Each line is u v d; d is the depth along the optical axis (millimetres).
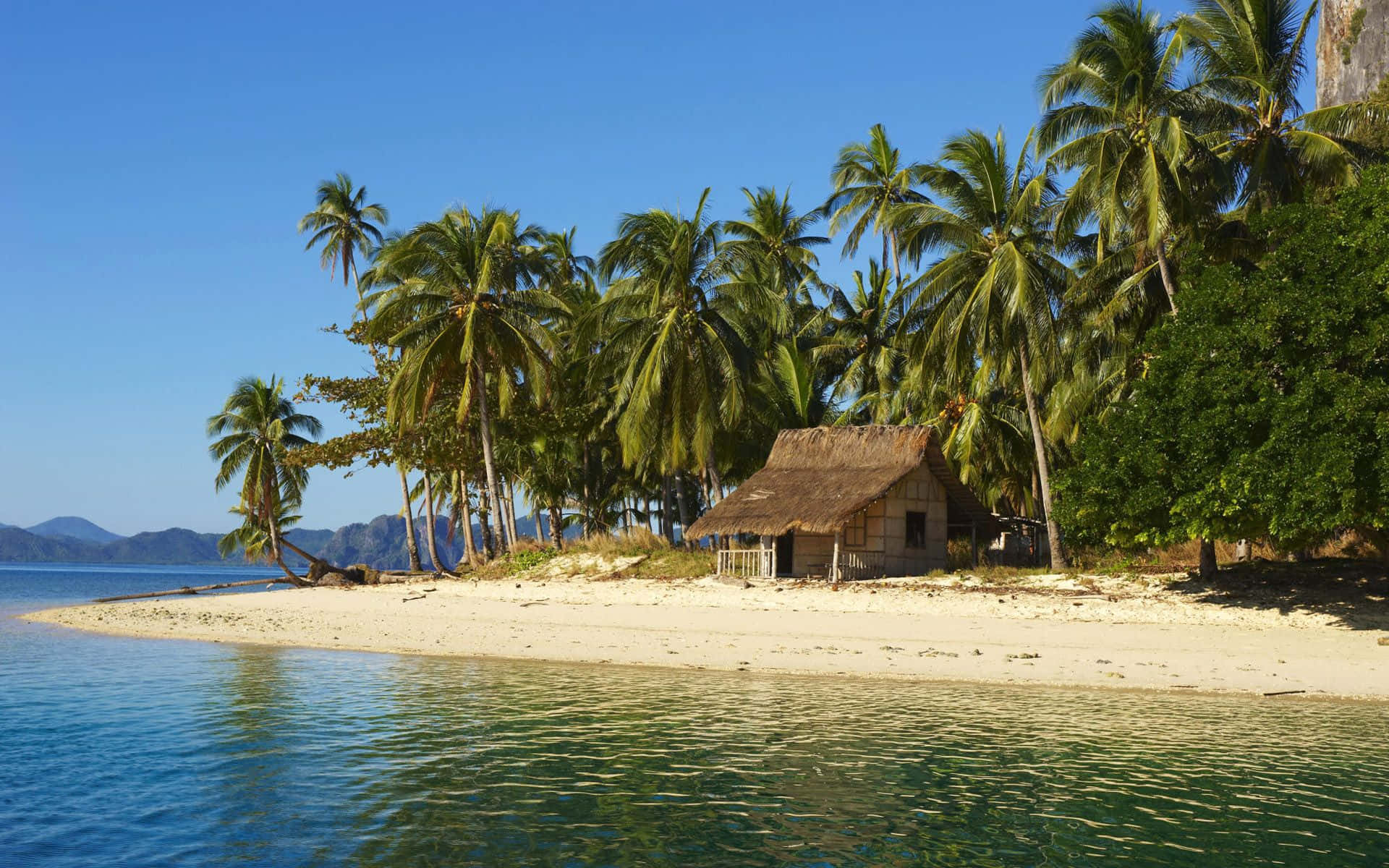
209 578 135250
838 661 21609
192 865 9164
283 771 12492
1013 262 31312
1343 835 10117
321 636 26953
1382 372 22469
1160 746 13977
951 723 15453
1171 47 31984
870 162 53812
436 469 47500
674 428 38656
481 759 13133
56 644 25672
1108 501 26188
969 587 30219
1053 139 31906
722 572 35750
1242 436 23422
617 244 40000
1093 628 24922
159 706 16828
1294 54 29625
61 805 11047
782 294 47906
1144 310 34281
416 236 42312
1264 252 31297
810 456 38531
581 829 10203
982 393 39156
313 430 53344
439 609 33312
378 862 9234
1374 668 20078
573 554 41594
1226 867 9227
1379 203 22938
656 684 19188
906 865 9211
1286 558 30719
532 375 41500
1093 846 9805
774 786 11844
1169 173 29719
